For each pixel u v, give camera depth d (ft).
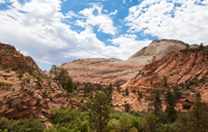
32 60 275.80
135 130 192.44
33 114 191.42
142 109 315.58
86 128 178.29
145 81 423.64
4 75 214.69
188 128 187.73
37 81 220.02
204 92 318.45
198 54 423.64
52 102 211.20
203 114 187.01
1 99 191.83
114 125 189.88
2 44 258.57
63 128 174.29
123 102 346.95
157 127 207.41
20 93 198.18
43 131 173.47
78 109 218.18
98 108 176.14
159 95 300.61
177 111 274.98
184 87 351.87
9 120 176.24
